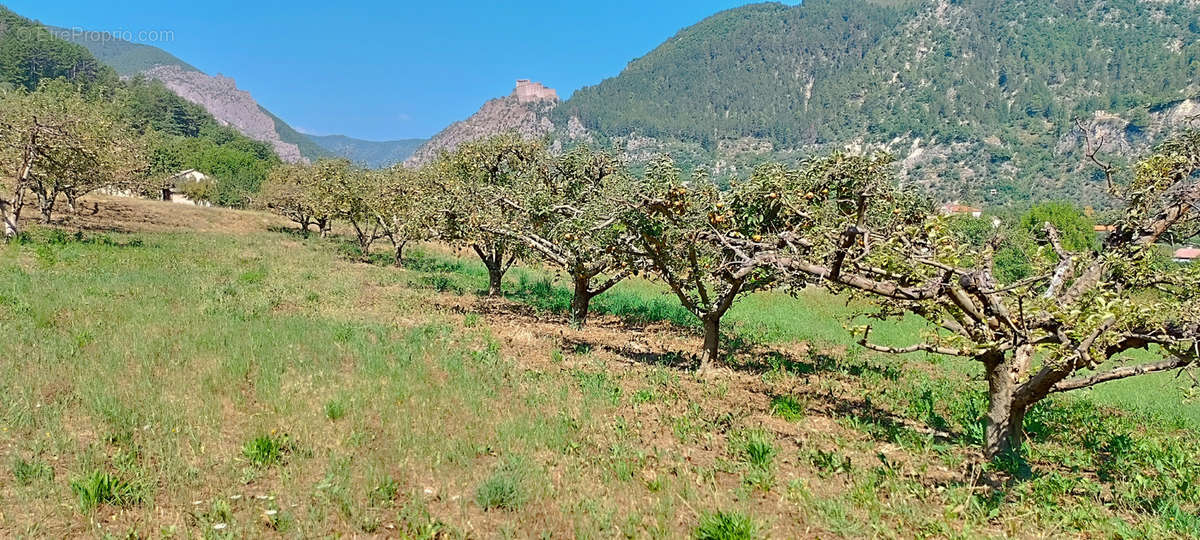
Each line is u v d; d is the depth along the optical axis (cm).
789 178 919
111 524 488
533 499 569
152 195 5044
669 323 1834
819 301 2662
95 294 1394
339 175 3281
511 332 1464
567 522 532
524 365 1131
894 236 680
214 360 920
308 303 1617
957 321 690
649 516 553
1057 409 1089
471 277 2758
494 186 1669
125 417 678
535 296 2269
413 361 1029
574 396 938
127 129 3050
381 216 3070
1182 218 844
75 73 13150
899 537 547
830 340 1781
